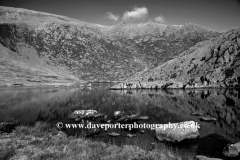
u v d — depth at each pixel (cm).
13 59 13050
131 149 1084
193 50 8419
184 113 2420
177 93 5109
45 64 14688
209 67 6694
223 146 1234
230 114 2267
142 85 7550
